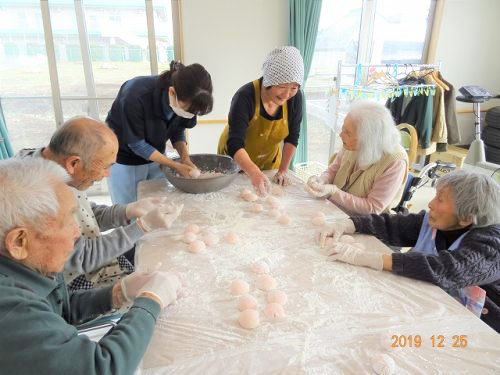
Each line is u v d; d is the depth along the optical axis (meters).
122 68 3.53
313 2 3.41
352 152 1.85
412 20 4.09
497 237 1.10
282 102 1.80
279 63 1.65
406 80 3.52
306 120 3.81
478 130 3.27
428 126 3.53
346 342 0.83
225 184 1.75
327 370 0.76
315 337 0.85
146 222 1.28
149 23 3.35
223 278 1.07
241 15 3.43
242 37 3.51
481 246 1.08
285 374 0.75
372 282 1.06
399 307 0.96
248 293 1.01
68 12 3.21
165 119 1.81
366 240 1.35
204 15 3.35
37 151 1.15
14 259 0.71
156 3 3.32
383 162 1.71
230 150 1.84
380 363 0.75
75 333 0.71
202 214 1.52
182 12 3.29
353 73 4.10
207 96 1.50
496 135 3.99
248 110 1.85
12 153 3.28
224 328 0.87
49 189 0.70
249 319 0.87
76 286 1.38
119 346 0.71
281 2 3.47
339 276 1.09
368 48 4.09
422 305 0.96
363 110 1.68
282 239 1.33
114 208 1.49
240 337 0.84
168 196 1.70
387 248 1.28
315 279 1.08
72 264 1.14
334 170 2.06
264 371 0.75
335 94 3.50
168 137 1.99
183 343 0.82
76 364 0.64
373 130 1.64
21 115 3.52
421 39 4.22
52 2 3.14
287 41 3.63
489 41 4.35
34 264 0.73
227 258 1.19
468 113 4.70
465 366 0.77
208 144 3.84
